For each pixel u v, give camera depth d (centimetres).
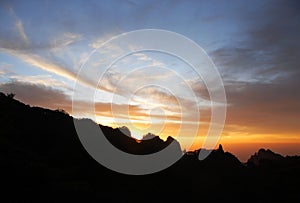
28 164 3219
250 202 4444
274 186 5497
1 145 3612
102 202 2967
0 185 2525
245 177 5994
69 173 3688
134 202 3328
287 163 7619
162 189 4319
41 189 2728
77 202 2727
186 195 4309
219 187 5044
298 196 4822
